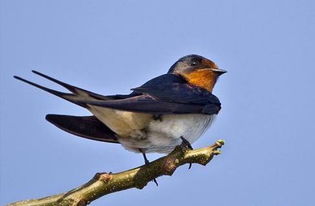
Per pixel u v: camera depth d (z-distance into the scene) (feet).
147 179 20.99
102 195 20.10
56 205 18.98
